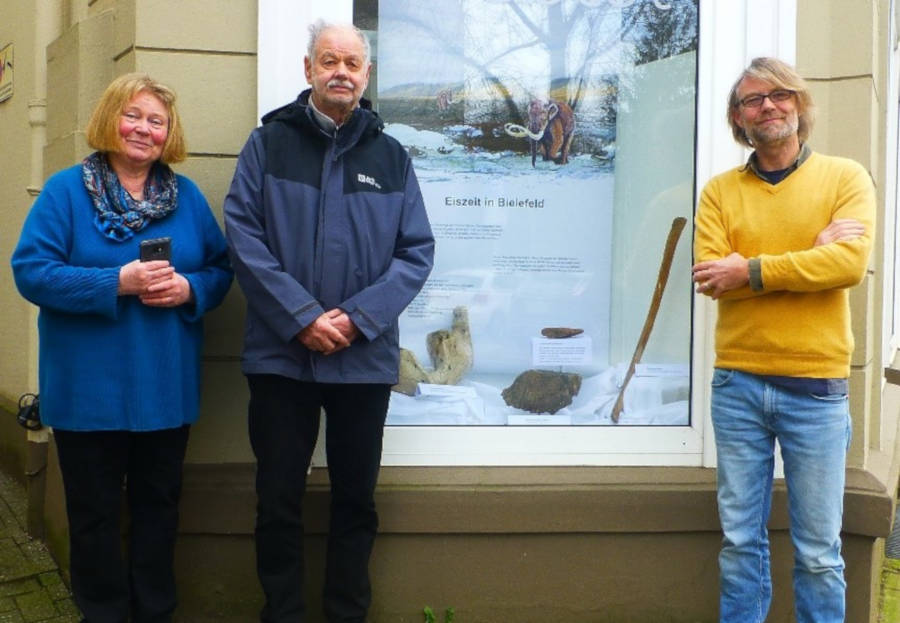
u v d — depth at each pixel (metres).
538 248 3.36
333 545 2.99
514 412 3.36
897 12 5.38
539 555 3.25
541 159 3.34
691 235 3.33
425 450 3.29
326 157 2.77
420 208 2.90
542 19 3.32
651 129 3.35
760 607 2.87
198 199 2.91
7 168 4.79
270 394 2.79
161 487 2.88
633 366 3.38
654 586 3.27
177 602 3.03
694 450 3.34
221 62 3.15
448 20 3.28
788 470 2.71
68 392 2.70
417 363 3.32
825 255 2.51
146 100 2.71
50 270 2.62
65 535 3.53
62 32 4.16
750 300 2.67
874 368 3.72
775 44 3.19
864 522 3.17
